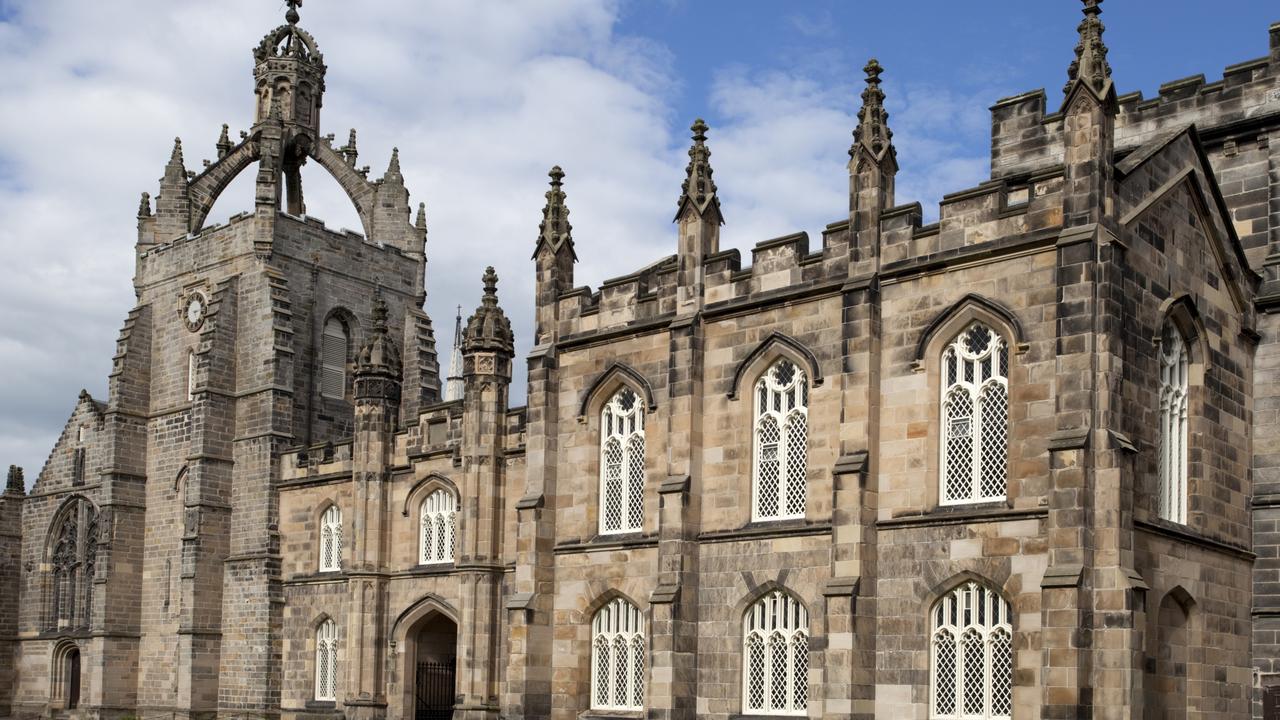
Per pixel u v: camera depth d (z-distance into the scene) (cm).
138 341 8619
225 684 7531
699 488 4734
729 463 4672
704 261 4856
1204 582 4112
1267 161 4559
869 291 4288
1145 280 3975
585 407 5188
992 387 4044
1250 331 4494
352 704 6556
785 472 4559
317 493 7262
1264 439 4494
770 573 4472
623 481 5069
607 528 5100
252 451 7744
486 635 5962
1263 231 4569
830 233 4506
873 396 4250
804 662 4400
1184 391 4191
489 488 6056
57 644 9050
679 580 4631
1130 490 3678
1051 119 4784
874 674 4131
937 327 4159
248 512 7662
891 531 4159
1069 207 3872
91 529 9031
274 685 7325
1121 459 3653
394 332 8825
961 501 4069
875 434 4241
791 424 4569
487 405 6116
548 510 5225
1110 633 3578
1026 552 3828
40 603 9256
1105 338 3731
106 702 8112
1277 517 4400
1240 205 4616
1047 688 3619
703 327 4816
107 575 8238
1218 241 4391
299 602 7181
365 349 6850
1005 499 3962
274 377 7744
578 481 5172
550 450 5272
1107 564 3616
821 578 4325
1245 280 4516
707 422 4762
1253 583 4406
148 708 8138
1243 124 4575
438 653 6700
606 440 5162
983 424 4050
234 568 7619
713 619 4616
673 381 4809
